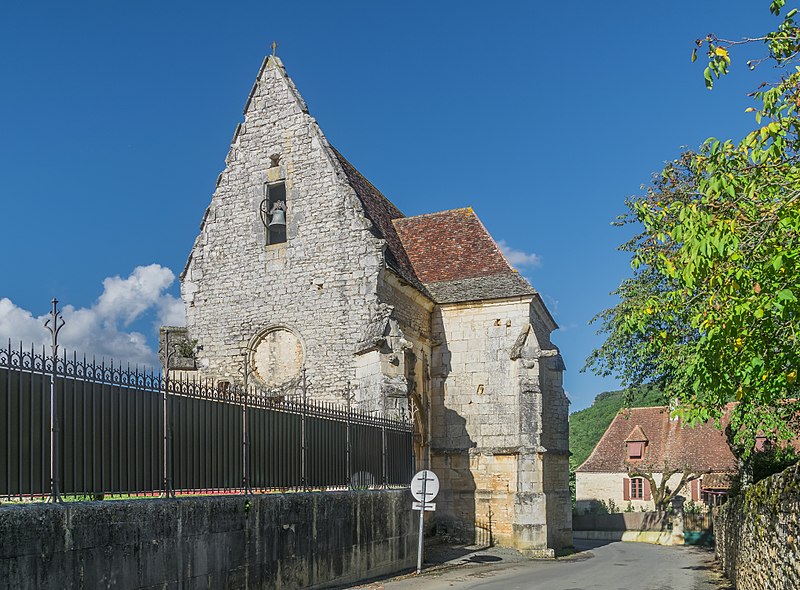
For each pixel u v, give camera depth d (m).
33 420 8.37
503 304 25.67
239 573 11.30
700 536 37.28
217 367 24.30
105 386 9.51
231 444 12.04
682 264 9.70
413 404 23.44
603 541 39.09
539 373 24.98
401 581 15.88
